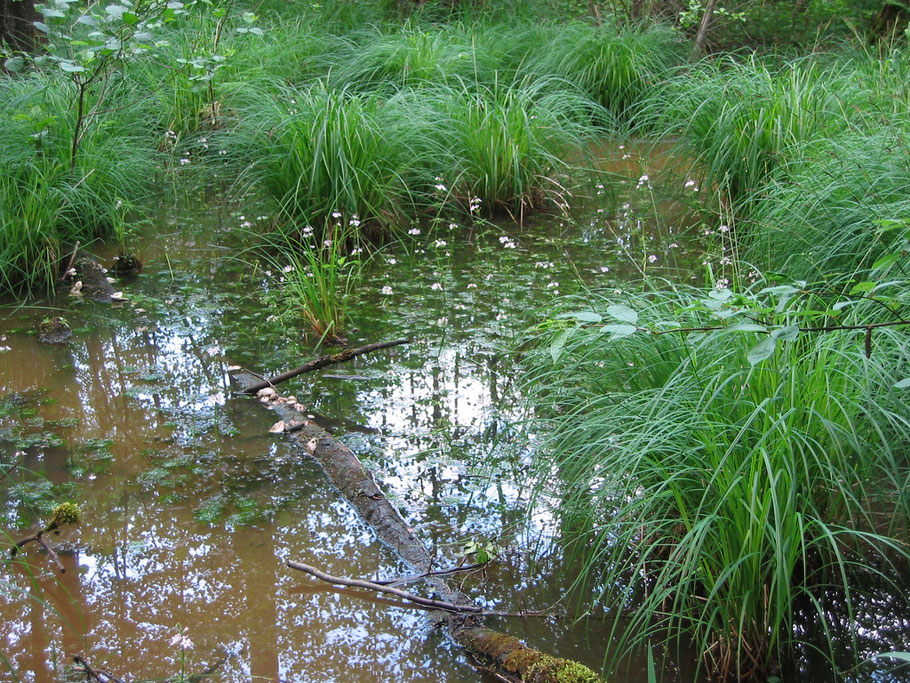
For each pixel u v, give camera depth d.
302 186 6.59
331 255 5.54
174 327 5.35
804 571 3.02
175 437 4.22
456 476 3.91
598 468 3.35
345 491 3.79
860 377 3.16
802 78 7.11
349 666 2.91
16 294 5.73
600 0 11.84
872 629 3.01
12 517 3.64
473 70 9.31
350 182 6.44
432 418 4.37
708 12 10.85
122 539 3.52
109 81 7.67
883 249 4.38
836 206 4.95
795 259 5.05
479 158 7.22
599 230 6.88
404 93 7.95
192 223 7.00
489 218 7.22
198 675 2.88
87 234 6.53
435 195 7.07
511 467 3.96
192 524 3.61
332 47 10.09
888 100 6.35
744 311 2.48
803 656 2.93
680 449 3.02
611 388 3.70
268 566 3.38
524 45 10.20
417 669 2.90
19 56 8.32
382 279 5.99
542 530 3.57
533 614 3.14
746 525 2.85
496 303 5.59
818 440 3.04
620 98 9.56
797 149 6.05
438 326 5.30
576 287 5.69
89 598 3.22
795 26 11.85
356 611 3.17
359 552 3.45
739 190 6.59
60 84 7.54
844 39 10.54
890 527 3.18
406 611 3.17
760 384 3.07
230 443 4.18
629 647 2.93
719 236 6.35
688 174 7.20
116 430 4.27
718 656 2.94
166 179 7.76
